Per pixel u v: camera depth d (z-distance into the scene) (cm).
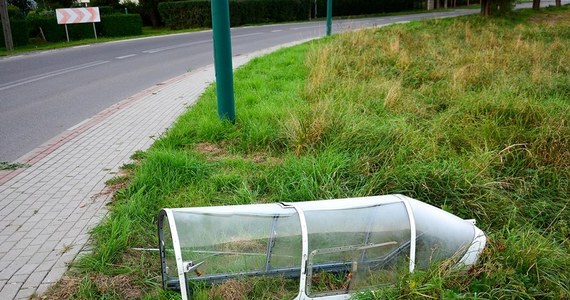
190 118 823
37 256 414
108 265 397
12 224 473
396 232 377
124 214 466
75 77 1419
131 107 998
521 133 693
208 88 1128
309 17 4438
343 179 555
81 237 447
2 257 412
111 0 3841
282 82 1130
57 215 493
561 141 671
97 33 2945
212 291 357
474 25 2356
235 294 358
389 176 543
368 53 1331
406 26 2430
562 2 5406
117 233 433
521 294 362
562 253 429
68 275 386
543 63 1224
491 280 369
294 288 370
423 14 4697
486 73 1095
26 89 1234
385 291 352
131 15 2989
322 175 548
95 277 383
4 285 371
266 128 720
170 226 333
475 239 392
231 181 557
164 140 705
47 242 438
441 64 1242
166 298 352
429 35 1850
